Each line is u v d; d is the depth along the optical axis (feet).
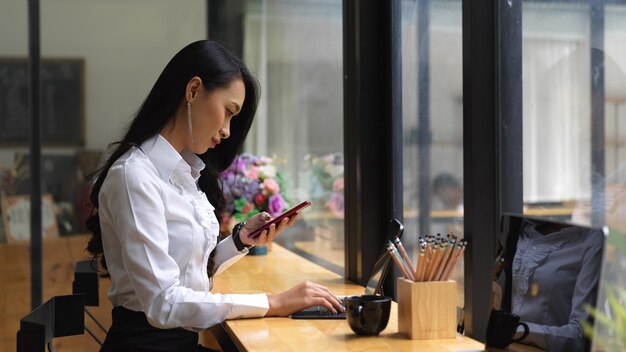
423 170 7.95
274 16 13.67
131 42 15.29
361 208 8.71
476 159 6.35
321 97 11.28
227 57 6.61
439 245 5.76
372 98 8.79
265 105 14.43
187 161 7.19
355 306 5.86
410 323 5.78
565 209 5.60
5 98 15.02
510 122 6.26
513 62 6.21
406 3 8.26
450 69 7.29
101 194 6.28
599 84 5.22
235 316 6.41
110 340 6.47
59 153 15.15
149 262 5.98
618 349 4.44
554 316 4.45
